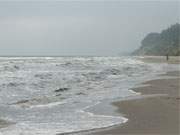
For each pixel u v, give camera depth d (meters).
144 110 14.59
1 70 43.69
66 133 10.67
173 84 26.31
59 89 23.95
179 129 10.79
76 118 13.30
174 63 73.25
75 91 23.06
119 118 12.98
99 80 31.48
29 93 22.12
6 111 15.35
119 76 36.41
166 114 13.53
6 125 12.13
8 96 20.59
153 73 41.53
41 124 12.24
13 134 10.60
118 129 10.98
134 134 10.23
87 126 11.59
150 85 25.89
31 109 15.92
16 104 17.42
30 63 64.62
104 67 54.25
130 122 12.11
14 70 44.53
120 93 21.33
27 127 11.71
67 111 15.09
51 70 45.88
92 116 13.66
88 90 23.61
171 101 16.91
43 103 17.83
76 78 32.66
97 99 18.70
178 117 12.88
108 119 12.87
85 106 16.41
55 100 18.89
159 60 89.50
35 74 37.03
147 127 11.16
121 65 62.09
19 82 28.31
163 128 10.95
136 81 29.89
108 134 10.34
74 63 65.94
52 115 14.16
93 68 51.38
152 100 17.36
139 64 67.50
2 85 25.92
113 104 16.55
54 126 11.79
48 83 28.16
